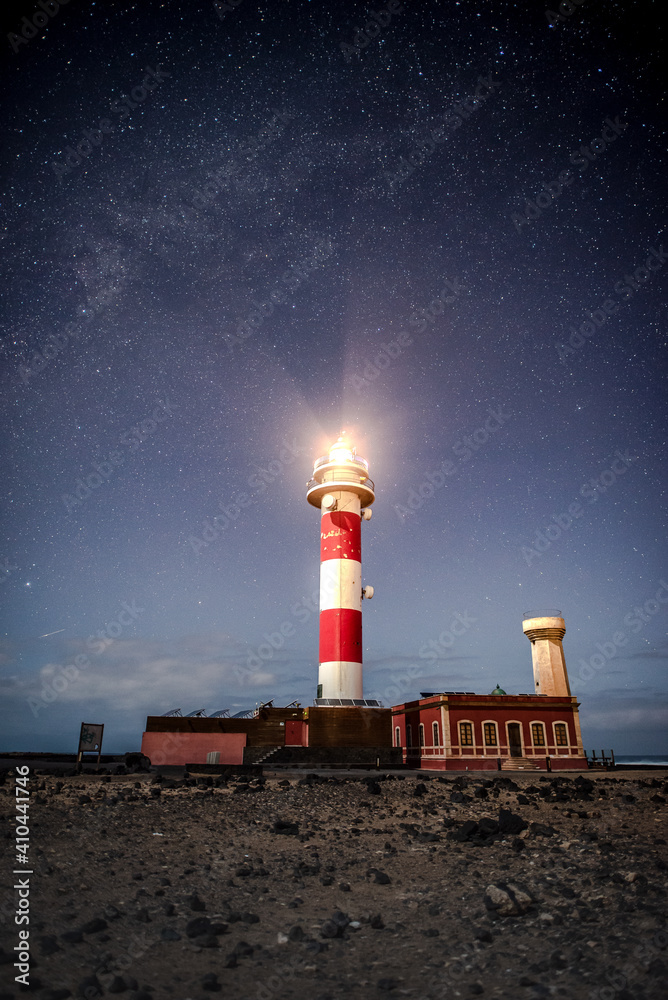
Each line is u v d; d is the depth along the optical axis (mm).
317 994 4559
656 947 5297
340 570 43781
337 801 15281
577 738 38719
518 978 4844
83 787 16484
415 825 11883
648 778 22891
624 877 7527
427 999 4469
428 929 5992
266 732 38938
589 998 4406
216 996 4508
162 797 14812
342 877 7969
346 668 41375
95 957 5188
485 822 10547
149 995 4469
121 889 7207
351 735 37438
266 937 5805
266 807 13891
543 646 48344
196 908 6543
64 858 8484
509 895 6539
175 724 38156
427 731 39781
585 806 14469
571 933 5730
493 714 38219
